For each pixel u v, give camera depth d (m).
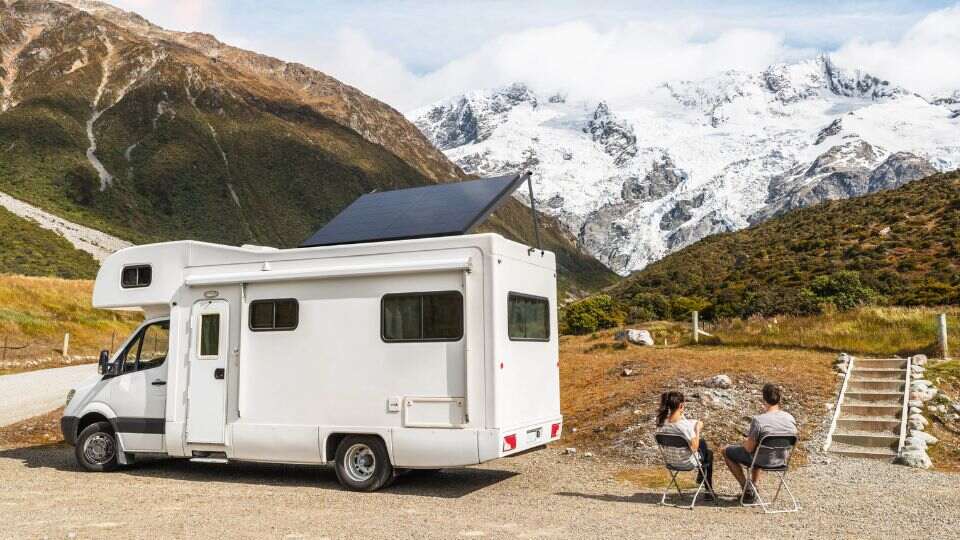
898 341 18.28
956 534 7.15
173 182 180.38
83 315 42.50
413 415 9.22
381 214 11.13
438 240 9.37
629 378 16.31
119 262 11.22
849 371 14.89
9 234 101.56
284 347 10.01
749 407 13.46
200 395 10.42
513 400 9.23
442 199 10.95
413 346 9.30
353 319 9.67
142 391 10.96
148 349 11.12
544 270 10.35
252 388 10.13
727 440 12.12
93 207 153.62
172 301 10.78
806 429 12.55
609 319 38.97
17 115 187.38
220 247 10.59
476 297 9.07
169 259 10.90
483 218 10.24
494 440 8.77
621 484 10.02
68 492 9.45
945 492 9.16
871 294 39.84
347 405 9.59
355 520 7.82
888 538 7.02
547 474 10.80
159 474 11.00
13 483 10.12
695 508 8.43
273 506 8.59
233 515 8.05
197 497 9.15
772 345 19.28
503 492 9.52
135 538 6.96
